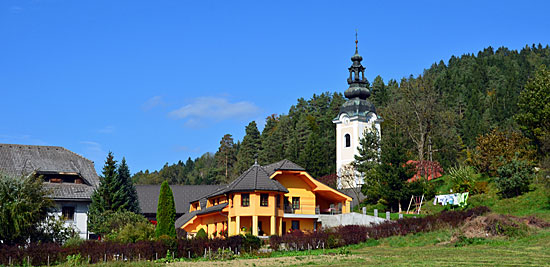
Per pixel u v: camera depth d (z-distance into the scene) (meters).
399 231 48.53
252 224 57.03
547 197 54.28
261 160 130.00
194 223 69.88
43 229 47.00
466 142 119.44
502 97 154.00
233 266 36.88
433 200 67.75
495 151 67.06
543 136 64.31
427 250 40.97
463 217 48.12
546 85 66.94
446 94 146.00
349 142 95.44
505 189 58.00
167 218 57.03
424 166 78.62
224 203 61.06
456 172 64.75
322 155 108.94
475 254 37.09
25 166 63.38
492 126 123.75
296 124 141.38
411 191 68.06
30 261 39.38
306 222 61.06
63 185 63.34
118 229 55.59
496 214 45.78
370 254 40.81
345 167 88.88
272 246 45.88
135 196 66.62
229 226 58.56
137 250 41.31
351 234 47.88
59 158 66.88
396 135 82.50
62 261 40.03
